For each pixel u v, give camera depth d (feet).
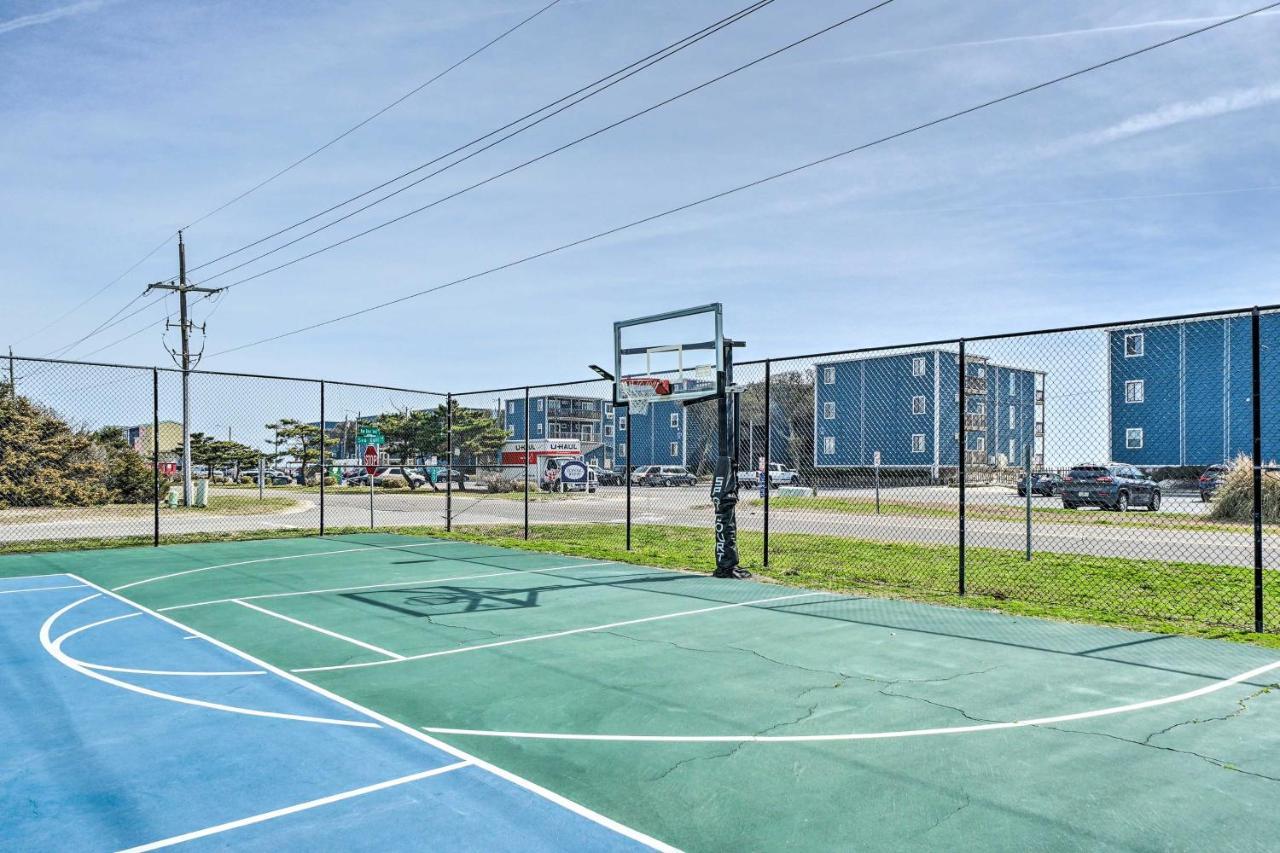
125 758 16.26
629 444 49.39
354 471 174.19
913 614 31.07
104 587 37.11
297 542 56.54
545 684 21.48
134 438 143.33
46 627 28.55
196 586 37.37
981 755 16.47
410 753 16.53
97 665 23.41
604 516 85.40
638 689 21.06
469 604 32.91
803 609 32.01
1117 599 34.22
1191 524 63.52
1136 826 13.33
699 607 32.37
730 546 40.68
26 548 52.13
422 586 37.42
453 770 15.66
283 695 20.48
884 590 36.55
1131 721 18.60
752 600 34.01
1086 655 24.70
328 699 20.15
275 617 30.25
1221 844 12.72
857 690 20.98
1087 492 83.15
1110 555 48.11
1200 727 18.16
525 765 15.92
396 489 156.35
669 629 28.27
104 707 19.53
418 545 54.90
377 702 19.92
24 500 84.28
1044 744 17.10
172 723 18.38
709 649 25.38
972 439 141.69
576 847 12.55
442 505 105.81
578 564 45.24
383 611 31.42
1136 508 84.43
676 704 19.80
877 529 65.62
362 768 15.75
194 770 15.64
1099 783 15.06
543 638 26.86
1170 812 13.84
